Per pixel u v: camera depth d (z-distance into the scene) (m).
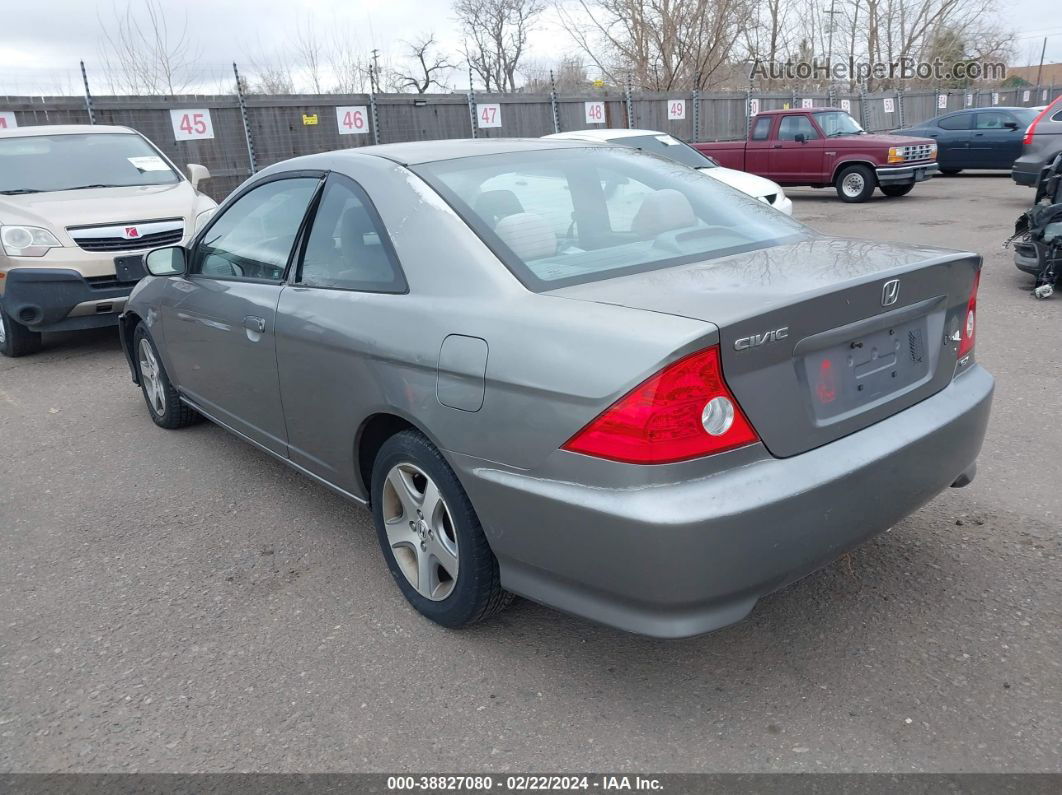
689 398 2.13
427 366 2.66
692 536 2.12
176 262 4.28
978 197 16.00
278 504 4.12
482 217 2.86
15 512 4.17
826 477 2.31
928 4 35.94
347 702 2.62
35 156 7.94
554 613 3.04
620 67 27.39
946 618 2.88
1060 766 2.21
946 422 2.68
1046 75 68.06
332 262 3.25
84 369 6.91
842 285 2.37
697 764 2.29
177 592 3.34
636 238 3.00
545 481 2.35
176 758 2.41
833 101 25.88
